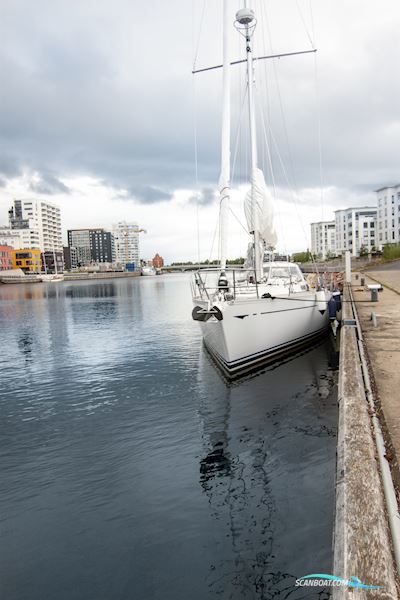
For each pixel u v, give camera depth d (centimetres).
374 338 884
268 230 1246
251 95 1223
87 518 517
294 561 421
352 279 3147
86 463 672
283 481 578
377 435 390
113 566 431
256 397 945
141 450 709
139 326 2458
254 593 385
